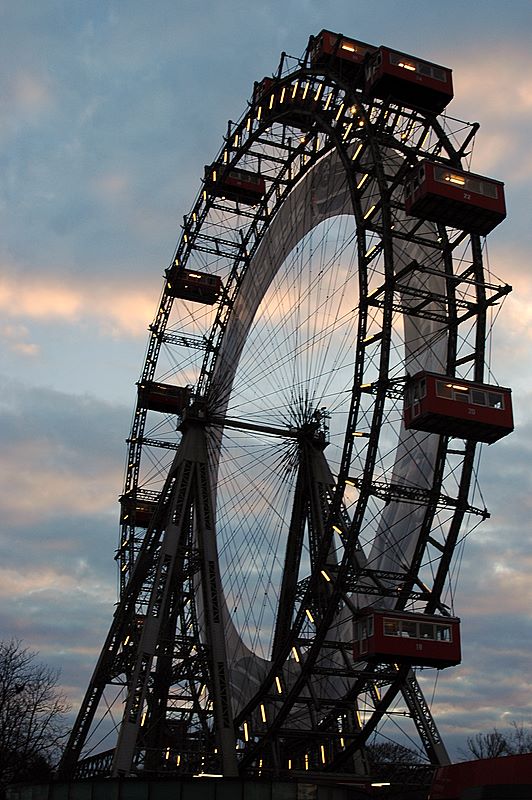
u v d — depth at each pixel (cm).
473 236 5253
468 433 4862
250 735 5088
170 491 6028
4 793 5041
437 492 4888
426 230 5822
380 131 5438
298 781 4369
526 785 3167
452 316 5162
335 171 6469
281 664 5044
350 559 4650
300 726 5891
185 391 6544
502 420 4794
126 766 4847
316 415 5894
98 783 4531
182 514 5691
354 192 5231
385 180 5116
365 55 5547
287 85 6134
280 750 5162
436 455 5112
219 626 5472
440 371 5516
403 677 4766
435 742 4925
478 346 5041
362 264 5069
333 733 4906
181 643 5500
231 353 7088
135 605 6269
